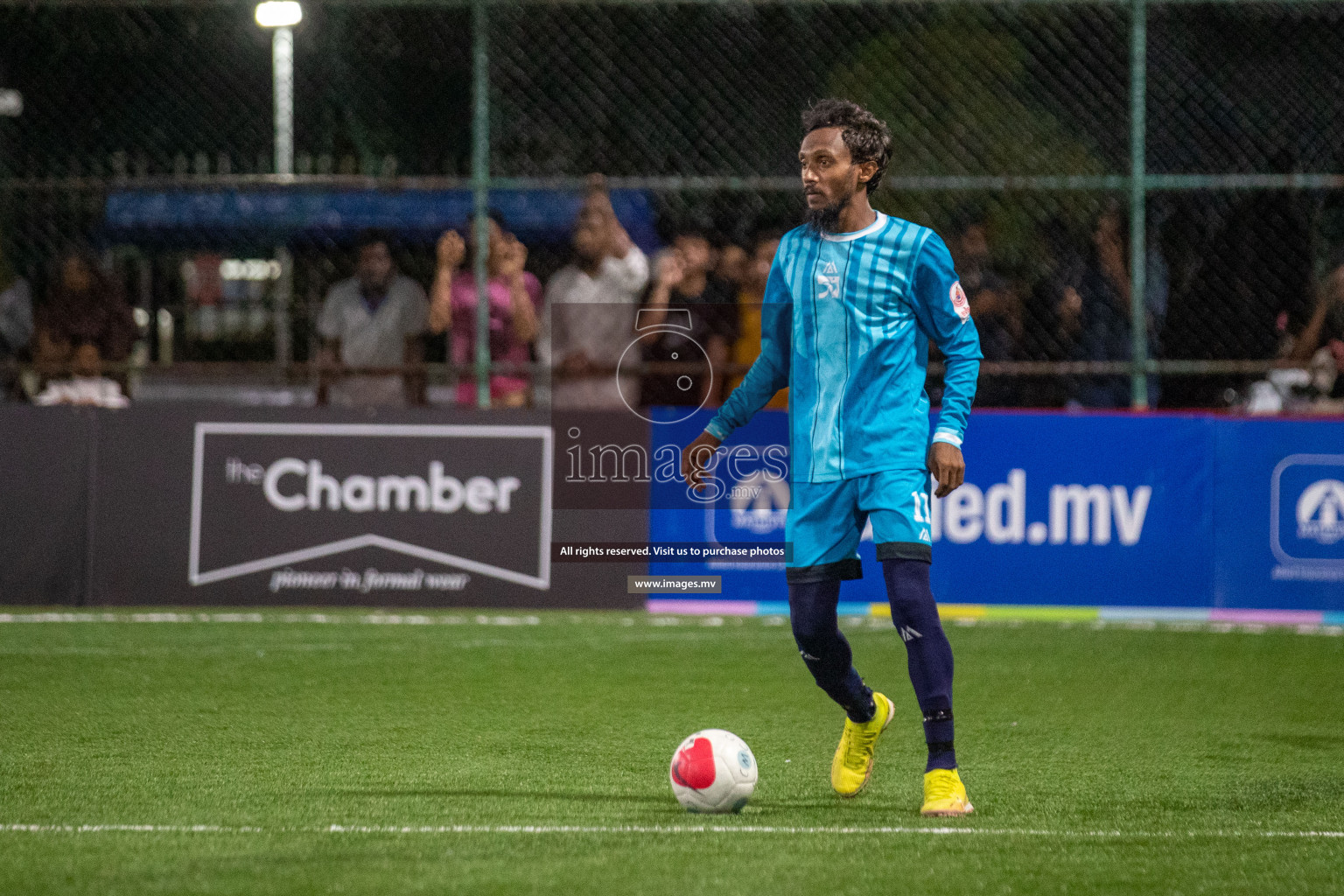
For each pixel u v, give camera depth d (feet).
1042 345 107.14
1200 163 111.86
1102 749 60.23
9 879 38.09
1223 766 56.59
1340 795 50.90
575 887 37.58
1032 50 113.80
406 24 121.80
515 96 116.47
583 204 103.76
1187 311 107.24
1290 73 111.65
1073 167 113.29
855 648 89.40
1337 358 106.22
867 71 115.03
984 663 84.74
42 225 108.17
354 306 106.22
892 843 42.86
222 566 101.65
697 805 46.52
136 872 38.88
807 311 48.16
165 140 120.57
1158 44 112.06
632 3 105.09
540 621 98.12
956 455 47.60
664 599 102.12
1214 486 102.53
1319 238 107.65
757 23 115.55
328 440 101.81
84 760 55.11
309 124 124.67
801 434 48.44
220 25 120.47
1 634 90.33
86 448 101.60
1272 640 95.04
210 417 101.81
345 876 38.52
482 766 54.54
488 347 105.40
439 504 101.81
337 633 92.38
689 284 103.04
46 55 117.29
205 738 59.88
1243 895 37.88
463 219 107.45
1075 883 38.78
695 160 116.37
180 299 109.70
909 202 111.45
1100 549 102.47
